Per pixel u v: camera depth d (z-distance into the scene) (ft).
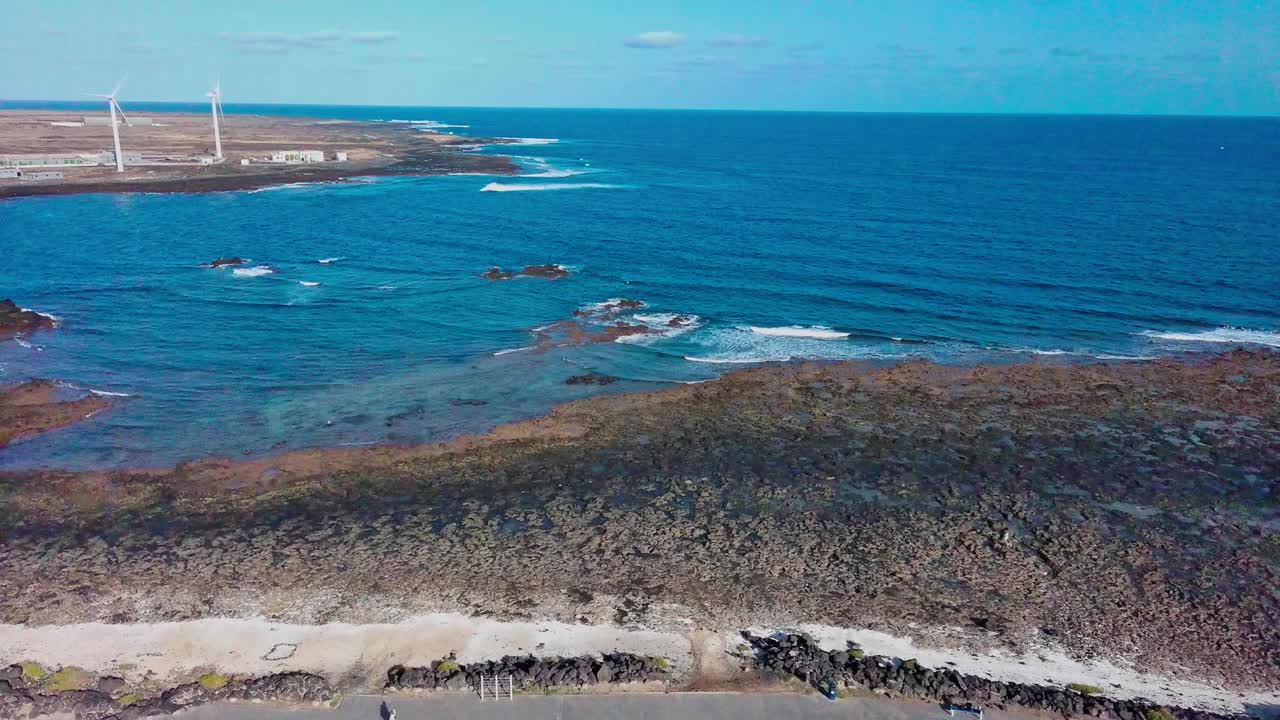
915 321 203.00
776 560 105.70
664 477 126.41
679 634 91.76
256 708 80.38
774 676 85.40
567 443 136.98
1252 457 134.10
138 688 82.53
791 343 187.32
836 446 137.08
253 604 95.40
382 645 89.15
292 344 184.14
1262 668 87.71
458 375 166.61
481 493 120.88
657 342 187.52
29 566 101.50
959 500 120.98
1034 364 174.50
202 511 114.73
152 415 146.00
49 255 262.88
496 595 97.91
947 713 80.74
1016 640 91.71
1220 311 211.00
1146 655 89.61
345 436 138.82
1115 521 115.55
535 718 79.25
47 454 130.52
